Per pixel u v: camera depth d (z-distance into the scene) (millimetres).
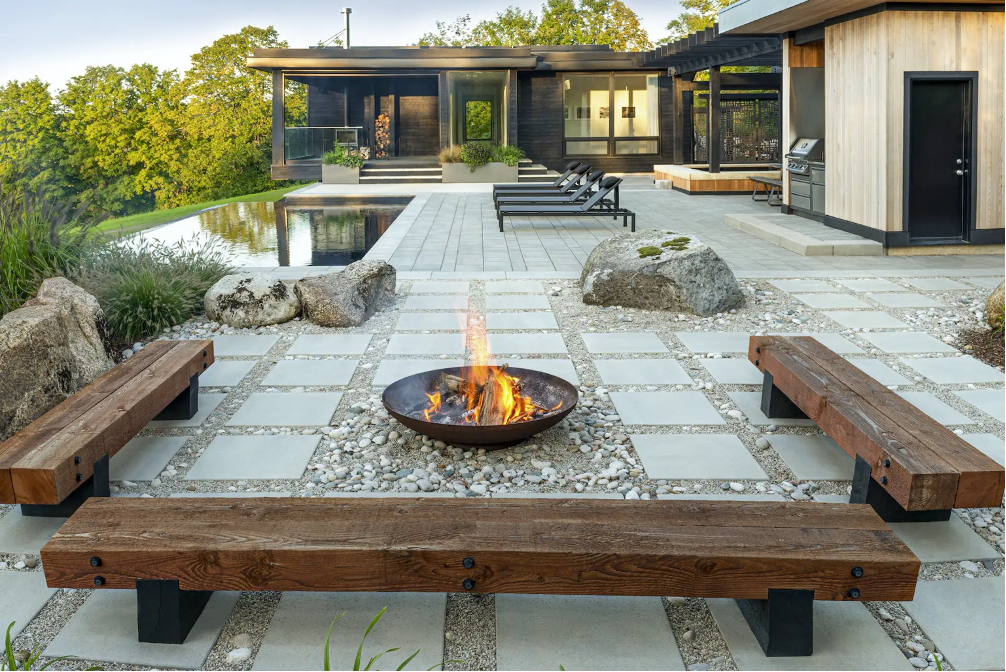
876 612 2650
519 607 2684
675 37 41812
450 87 22500
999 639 2496
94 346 5000
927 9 8938
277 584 2389
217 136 39625
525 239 11297
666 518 2559
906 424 3252
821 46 12711
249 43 40250
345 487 3533
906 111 9141
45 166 36094
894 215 9359
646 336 5992
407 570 2371
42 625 2596
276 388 4895
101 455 3227
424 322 6445
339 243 12078
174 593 2453
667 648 2473
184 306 6457
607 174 25797
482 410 3918
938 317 6434
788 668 2367
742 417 4363
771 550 2350
